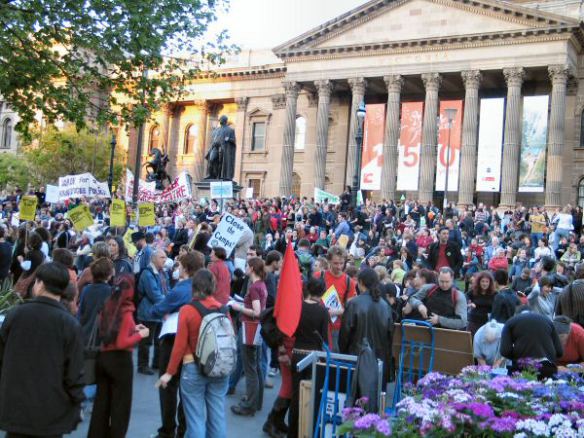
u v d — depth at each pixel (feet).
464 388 25.68
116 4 63.67
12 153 243.60
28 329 22.54
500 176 174.40
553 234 111.65
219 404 28.71
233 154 107.34
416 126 178.91
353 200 107.24
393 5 183.93
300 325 32.86
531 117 168.55
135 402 39.47
